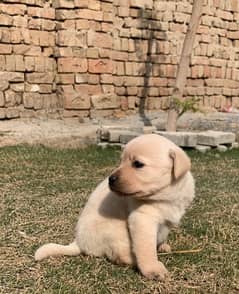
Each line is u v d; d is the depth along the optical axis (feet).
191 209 3.10
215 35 9.68
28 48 6.97
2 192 3.48
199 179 4.07
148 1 8.34
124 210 2.10
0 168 4.27
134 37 8.18
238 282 2.06
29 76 7.01
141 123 7.14
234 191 3.63
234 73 10.21
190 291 1.96
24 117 6.98
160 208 2.04
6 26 6.74
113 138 5.64
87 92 7.33
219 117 7.66
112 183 1.98
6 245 2.45
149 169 1.97
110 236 2.12
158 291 1.96
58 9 7.14
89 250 2.21
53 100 7.28
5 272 2.13
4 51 6.74
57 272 2.10
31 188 3.62
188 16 9.00
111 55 7.71
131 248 2.10
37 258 2.23
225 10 9.83
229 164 4.77
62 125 6.72
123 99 8.14
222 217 2.94
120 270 2.10
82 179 3.98
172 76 8.86
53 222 2.80
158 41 8.56
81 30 7.17
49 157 4.84
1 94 6.71
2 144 5.48
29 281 2.04
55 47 7.22
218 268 2.18
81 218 2.26
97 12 7.32
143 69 8.37
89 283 2.01
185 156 2.03
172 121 5.92
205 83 9.55
